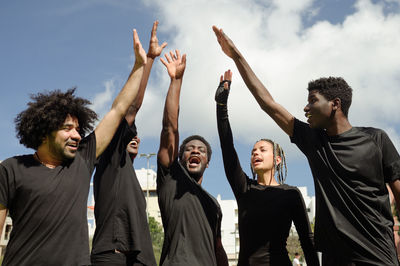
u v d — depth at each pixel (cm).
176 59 468
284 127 397
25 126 306
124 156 394
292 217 466
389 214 353
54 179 291
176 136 437
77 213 288
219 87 446
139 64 362
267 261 435
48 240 274
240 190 463
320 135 378
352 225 339
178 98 444
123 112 347
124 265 355
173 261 382
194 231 401
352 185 349
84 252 281
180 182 433
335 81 379
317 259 456
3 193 280
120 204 370
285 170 512
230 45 408
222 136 444
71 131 309
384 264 327
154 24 432
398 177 356
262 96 399
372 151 355
